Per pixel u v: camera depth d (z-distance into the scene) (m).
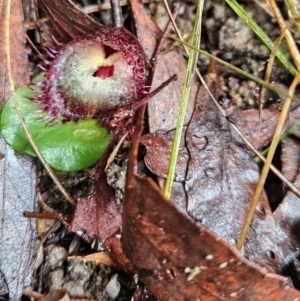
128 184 0.11
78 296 0.12
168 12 0.14
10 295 0.12
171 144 0.13
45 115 0.13
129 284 0.12
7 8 0.13
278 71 0.14
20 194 0.12
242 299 0.11
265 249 0.12
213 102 0.13
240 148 0.13
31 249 0.12
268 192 0.13
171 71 0.13
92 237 0.12
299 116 0.13
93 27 0.13
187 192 0.12
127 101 0.13
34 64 0.14
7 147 0.12
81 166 0.13
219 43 0.14
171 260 0.11
